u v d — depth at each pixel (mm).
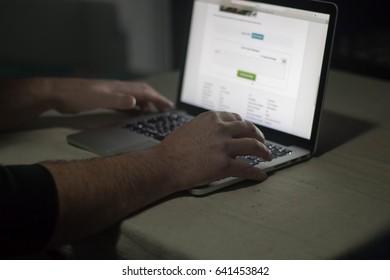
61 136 1057
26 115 1088
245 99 1050
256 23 1024
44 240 698
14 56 2170
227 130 854
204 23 1105
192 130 853
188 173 813
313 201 824
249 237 718
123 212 753
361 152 1022
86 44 2318
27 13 2139
